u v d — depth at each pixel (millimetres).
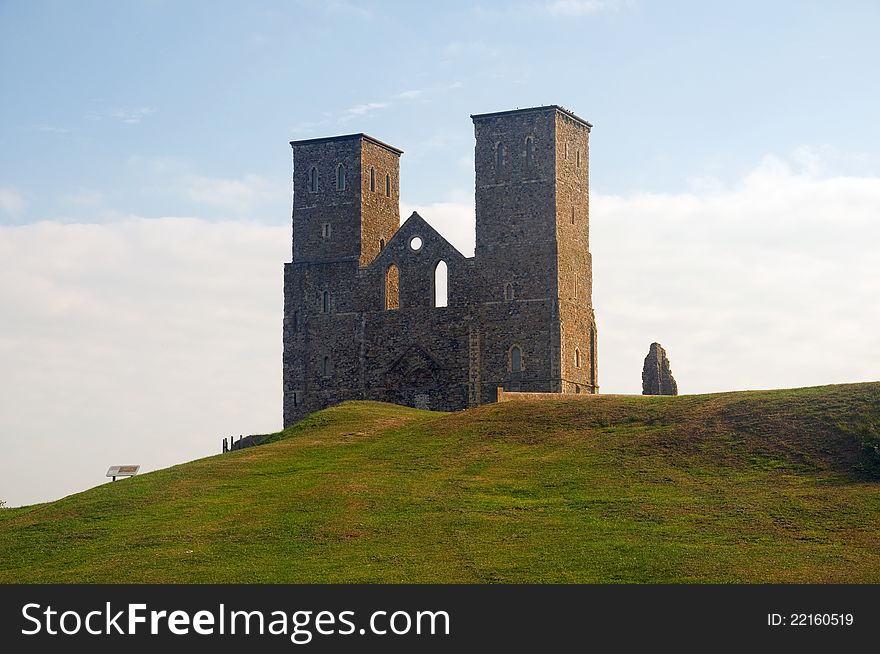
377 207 116062
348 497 64688
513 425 78812
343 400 112250
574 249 108438
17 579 55469
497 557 53875
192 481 70750
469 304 107938
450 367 108062
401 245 111125
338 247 114375
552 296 105250
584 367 108562
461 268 108500
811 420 69562
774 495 60906
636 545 54469
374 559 54562
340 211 114625
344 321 113000
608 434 74188
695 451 68688
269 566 54469
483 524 59031
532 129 107688
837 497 59750
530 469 69000
